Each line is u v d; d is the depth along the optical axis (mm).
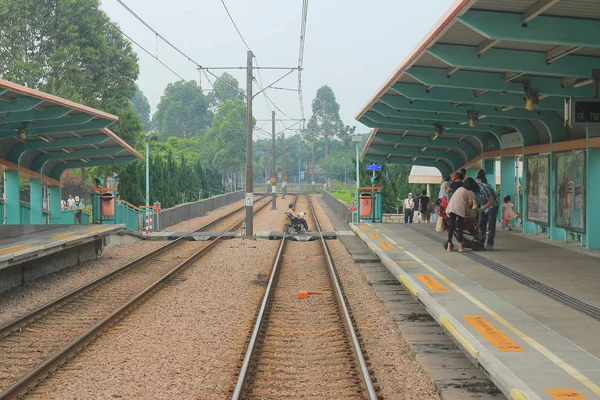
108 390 7730
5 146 24359
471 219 16469
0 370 8625
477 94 16203
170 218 35781
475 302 9820
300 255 22344
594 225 15969
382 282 15398
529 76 14156
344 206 39500
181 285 15727
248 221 28609
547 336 7871
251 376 8234
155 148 56656
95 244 21469
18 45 45281
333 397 7492
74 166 30000
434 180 37406
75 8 46062
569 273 12523
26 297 14117
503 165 22781
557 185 17812
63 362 8906
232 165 92812
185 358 9148
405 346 9742
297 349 9750
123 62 48062
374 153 30641
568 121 12328
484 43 11656
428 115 20219
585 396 5793
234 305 13195
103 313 12414
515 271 12742
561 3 9531
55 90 43312
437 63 13969
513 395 5969
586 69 12117
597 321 8633
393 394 7488
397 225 24703
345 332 10656
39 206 27688
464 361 8672
